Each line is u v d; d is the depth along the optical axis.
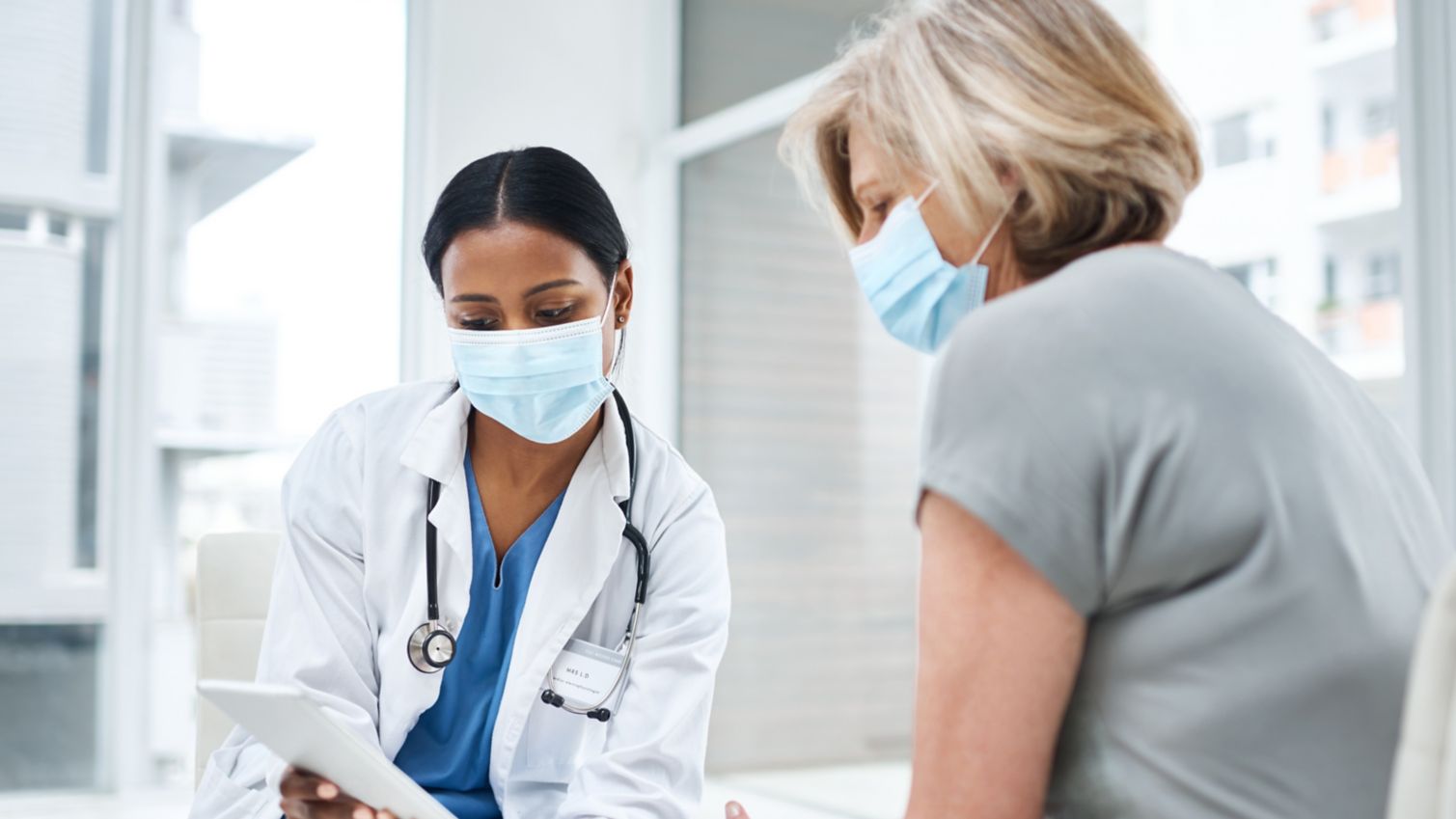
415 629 1.45
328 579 1.47
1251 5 2.80
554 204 1.45
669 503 1.57
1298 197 2.69
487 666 1.49
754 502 4.37
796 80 4.25
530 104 4.57
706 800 4.07
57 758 3.75
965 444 0.78
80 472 3.83
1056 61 0.88
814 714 4.05
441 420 1.52
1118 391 0.76
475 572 1.50
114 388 3.89
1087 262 0.83
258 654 1.69
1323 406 0.80
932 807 0.79
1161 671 0.77
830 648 4.04
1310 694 0.74
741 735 4.29
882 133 0.94
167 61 4.02
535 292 1.43
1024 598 0.77
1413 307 2.44
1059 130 0.86
